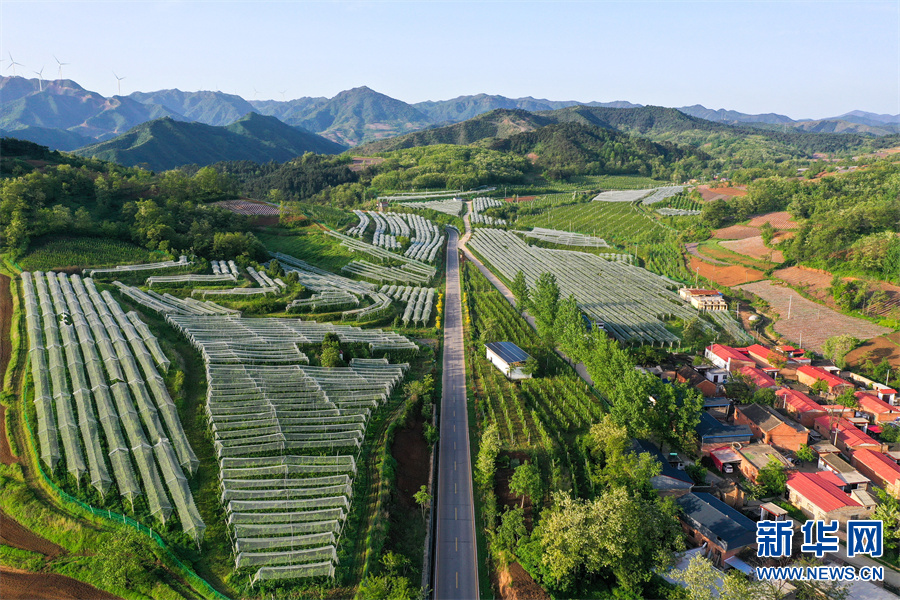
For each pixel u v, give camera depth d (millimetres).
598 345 116812
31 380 94750
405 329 151625
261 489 77688
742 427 103188
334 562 66875
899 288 171250
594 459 93688
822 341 149750
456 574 71188
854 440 99938
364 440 93625
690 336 147000
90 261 156500
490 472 86000
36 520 68312
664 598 67562
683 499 84375
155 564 63625
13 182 173375
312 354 125062
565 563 65812
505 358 126625
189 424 90750
